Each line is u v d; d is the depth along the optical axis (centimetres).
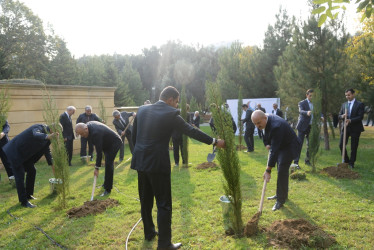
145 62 5156
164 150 303
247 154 945
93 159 968
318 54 962
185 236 348
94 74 3422
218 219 393
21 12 3073
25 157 486
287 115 1384
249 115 973
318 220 375
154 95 4044
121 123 912
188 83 3691
